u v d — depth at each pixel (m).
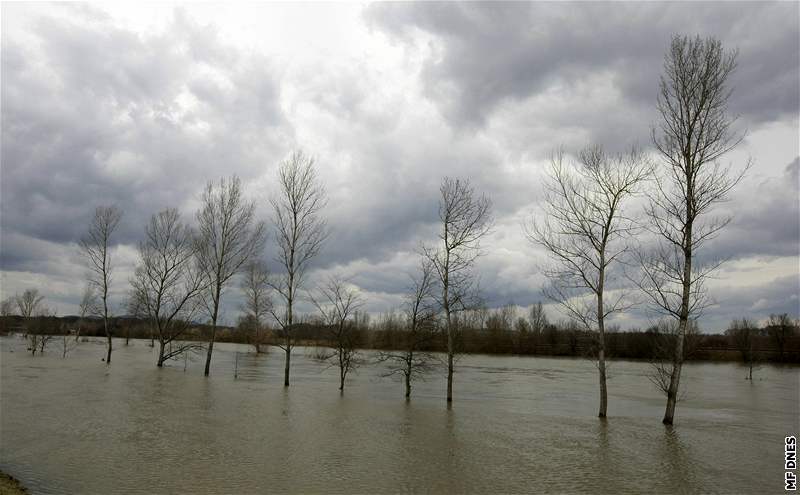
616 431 23.31
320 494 14.02
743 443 21.27
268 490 14.17
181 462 16.48
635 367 72.81
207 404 27.78
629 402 35.44
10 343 85.69
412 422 24.47
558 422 25.48
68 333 99.31
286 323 42.50
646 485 15.46
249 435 20.53
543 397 37.47
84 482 14.40
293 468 16.25
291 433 21.14
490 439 21.09
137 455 17.12
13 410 24.41
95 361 54.91
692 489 15.16
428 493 14.33
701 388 47.56
